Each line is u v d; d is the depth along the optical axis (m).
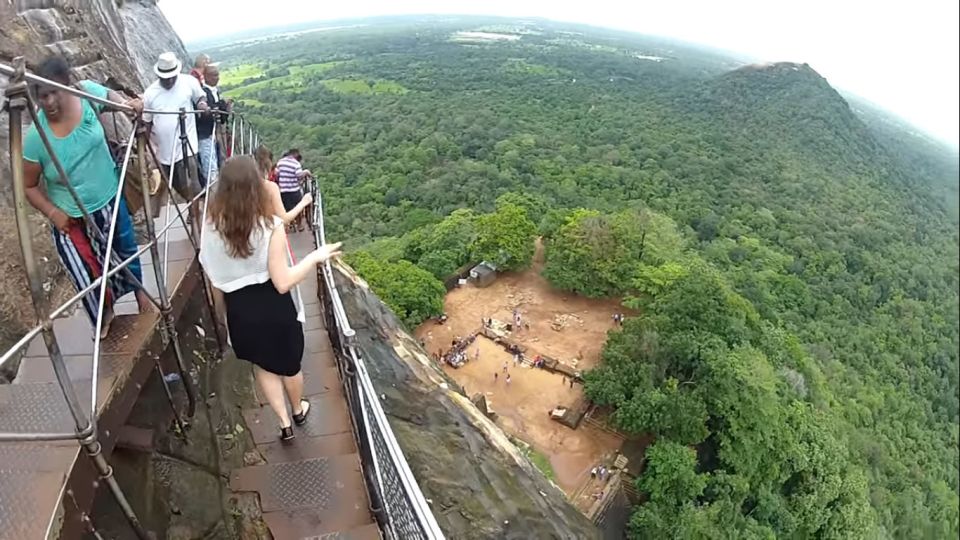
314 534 3.96
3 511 2.51
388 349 9.91
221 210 3.59
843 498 22.42
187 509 3.99
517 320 26.66
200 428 4.63
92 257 3.66
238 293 3.86
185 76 6.35
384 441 3.34
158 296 4.36
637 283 26.77
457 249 31.59
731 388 21.08
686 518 17.80
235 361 5.78
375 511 3.96
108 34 8.91
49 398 3.16
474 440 8.94
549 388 22.38
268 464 4.54
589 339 25.38
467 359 23.97
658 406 19.36
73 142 3.46
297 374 4.58
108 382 3.33
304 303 7.13
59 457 2.77
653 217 37.66
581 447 19.88
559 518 8.94
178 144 6.23
